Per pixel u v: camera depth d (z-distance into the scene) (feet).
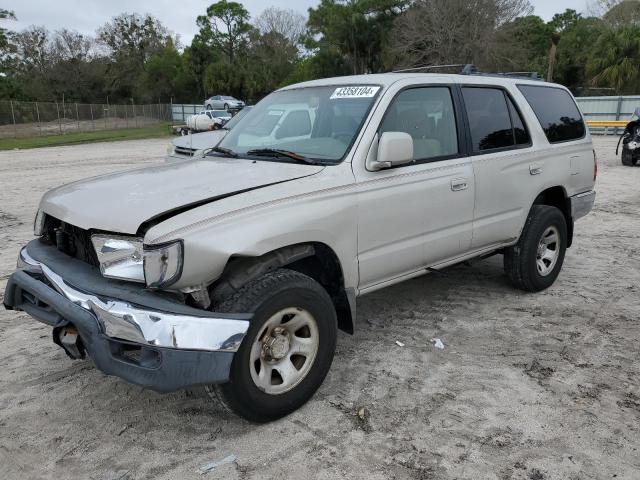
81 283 9.80
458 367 12.75
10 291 11.10
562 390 11.70
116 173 12.91
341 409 11.07
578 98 101.24
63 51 241.14
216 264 9.31
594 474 9.12
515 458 9.52
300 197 10.62
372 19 153.89
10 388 11.93
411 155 11.91
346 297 11.79
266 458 9.60
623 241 24.06
